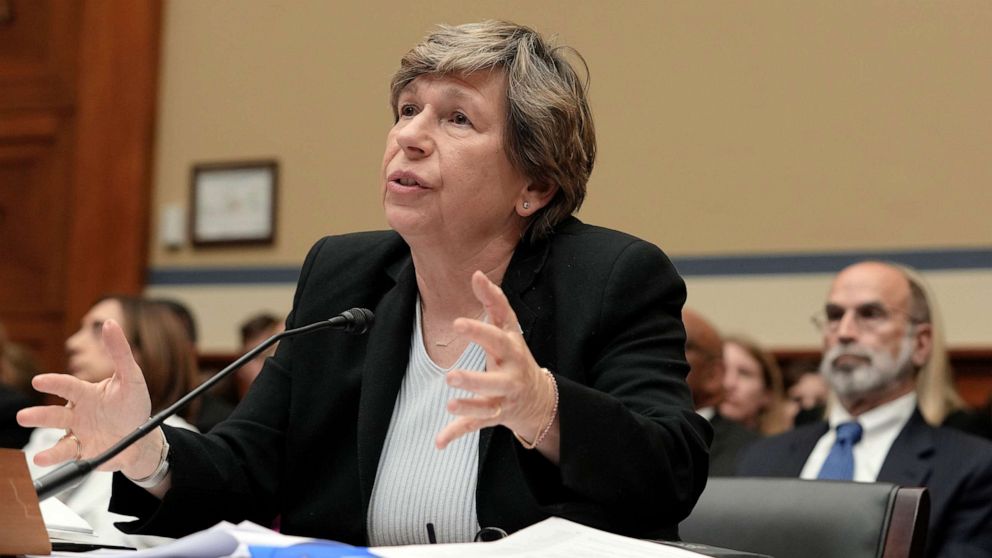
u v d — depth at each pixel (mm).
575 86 2648
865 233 7617
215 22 9289
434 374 2559
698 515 2834
